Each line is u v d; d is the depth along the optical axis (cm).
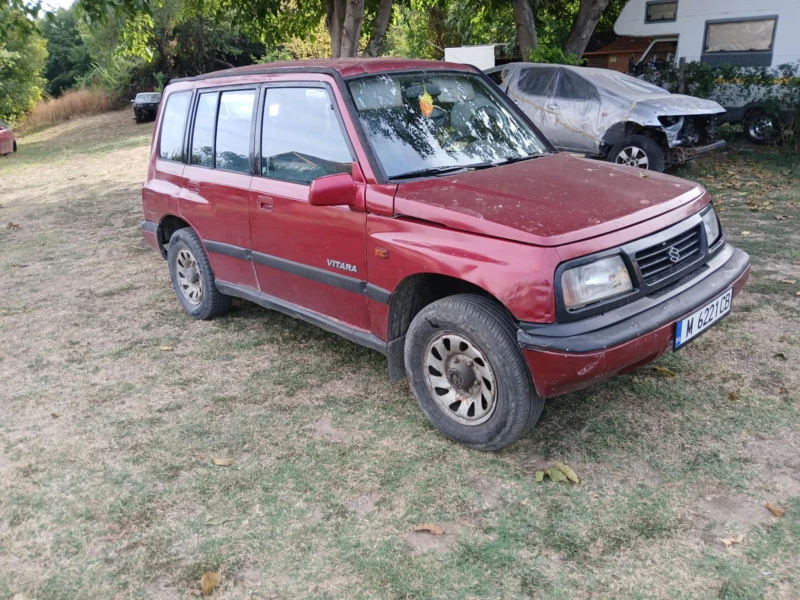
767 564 249
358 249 359
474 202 319
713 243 357
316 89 386
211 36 3666
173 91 526
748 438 327
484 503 295
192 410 394
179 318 550
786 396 362
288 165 405
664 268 316
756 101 1196
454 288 361
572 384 290
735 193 852
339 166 368
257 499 307
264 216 420
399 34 2570
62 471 339
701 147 945
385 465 327
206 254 507
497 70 1095
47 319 564
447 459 329
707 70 1243
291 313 431
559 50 1251
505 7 1602
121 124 2984
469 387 325
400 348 365
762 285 524
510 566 257
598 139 957
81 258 760
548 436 341
